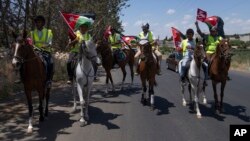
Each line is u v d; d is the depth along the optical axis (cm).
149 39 1181
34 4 2098
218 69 1030
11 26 2034
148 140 791
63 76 1845
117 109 1121
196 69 1003
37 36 939
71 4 2530
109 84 1712
